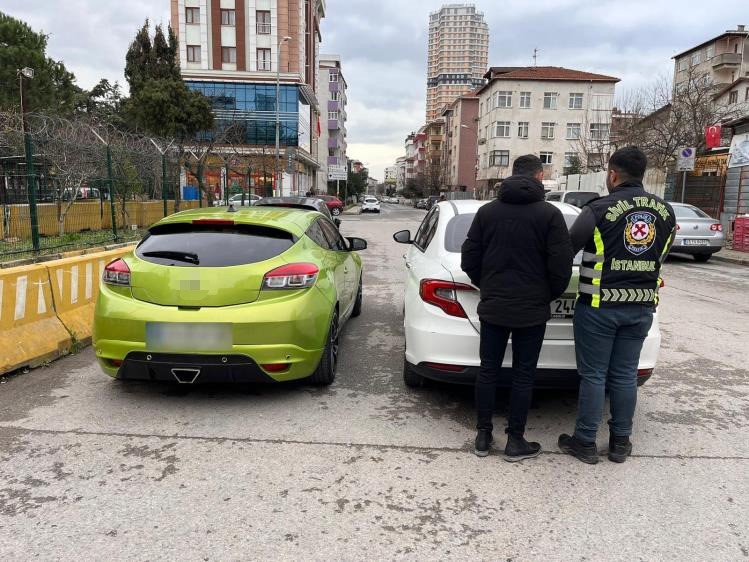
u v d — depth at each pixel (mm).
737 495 2971
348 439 3596
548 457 3396
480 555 2447
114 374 3988
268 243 4191
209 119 32875
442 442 3578
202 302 3836
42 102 28031
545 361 3650
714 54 55000
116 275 4012
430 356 3762
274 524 2650
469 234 3246
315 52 63219
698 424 3914
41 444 3451
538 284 3098
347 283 5660
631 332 3207
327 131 83562
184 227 4281
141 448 3420
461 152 75875
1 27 28484
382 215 41906
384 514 2752
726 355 5637
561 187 31562
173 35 34688
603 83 56625
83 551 2424
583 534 2609
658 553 2475
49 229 12922
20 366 4785
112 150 13648
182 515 2709
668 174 21422
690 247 13359
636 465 3303
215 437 3592
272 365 3881
